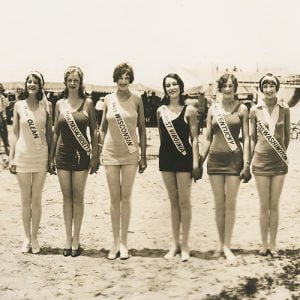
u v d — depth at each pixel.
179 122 3.98
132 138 4.07
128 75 4.05
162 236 4.93
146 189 7.69
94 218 5.75
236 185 4.05
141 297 3.32
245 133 4.02
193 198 6.98
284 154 4.01
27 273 3.81
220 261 4.05
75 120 4.04
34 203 4.26
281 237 4.80
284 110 4.04
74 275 3.78
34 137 4.13
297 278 3.63
